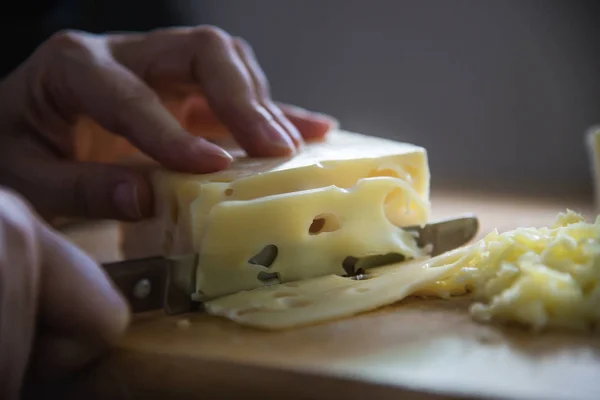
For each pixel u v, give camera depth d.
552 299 0.26
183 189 0.30
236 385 0.24
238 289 0.29
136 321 0.28
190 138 0.32
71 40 0.37
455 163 0.63
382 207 0.31
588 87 0.58
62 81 0.37
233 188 0.30
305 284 0.30
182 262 0.29
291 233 0.30
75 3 0.59
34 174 0.37
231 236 0.29
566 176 0.60
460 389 0.22
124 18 0.63
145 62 0.40
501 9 0.59
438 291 0.29
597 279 0.26
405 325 0.27
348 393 0.23
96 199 0.34
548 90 0.59
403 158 0.33
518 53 0.59
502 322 0.27
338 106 0.65
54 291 0.23
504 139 0.61
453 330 0.26
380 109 0.64
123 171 0.34
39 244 0.23
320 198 0.30
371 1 0.62
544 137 0.60
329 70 0.65
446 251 0.33
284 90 0.67
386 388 0.23
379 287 0.29
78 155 0.42
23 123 0.39
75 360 0.24
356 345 0.25
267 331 0.27
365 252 0.31
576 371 0.23
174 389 0.25
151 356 0.25
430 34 0.61
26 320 0.22
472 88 0.61
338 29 0.64
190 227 0.30
